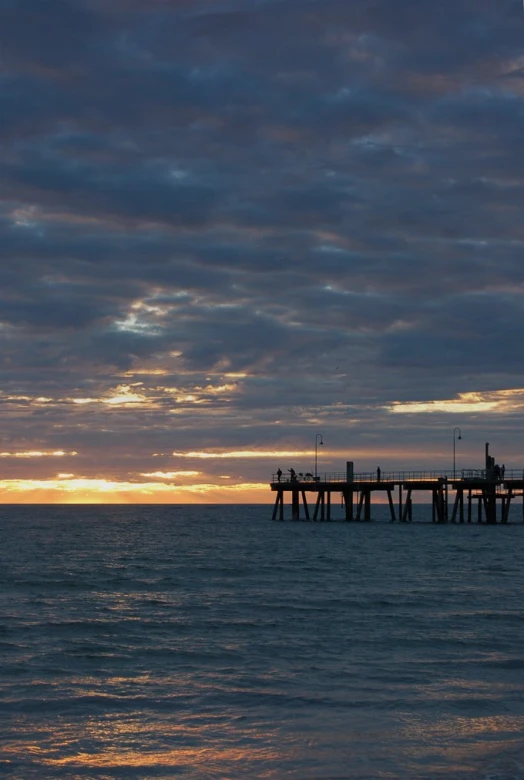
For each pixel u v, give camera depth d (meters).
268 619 33.41
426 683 23.31
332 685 23.12
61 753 17.89
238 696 22.08
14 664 25.58
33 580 48.34
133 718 20.25
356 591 42.47
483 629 30.97
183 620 33.19
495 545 79.19
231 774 16.72
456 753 17.84
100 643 28.73
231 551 74.19
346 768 17.02
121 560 64.50
